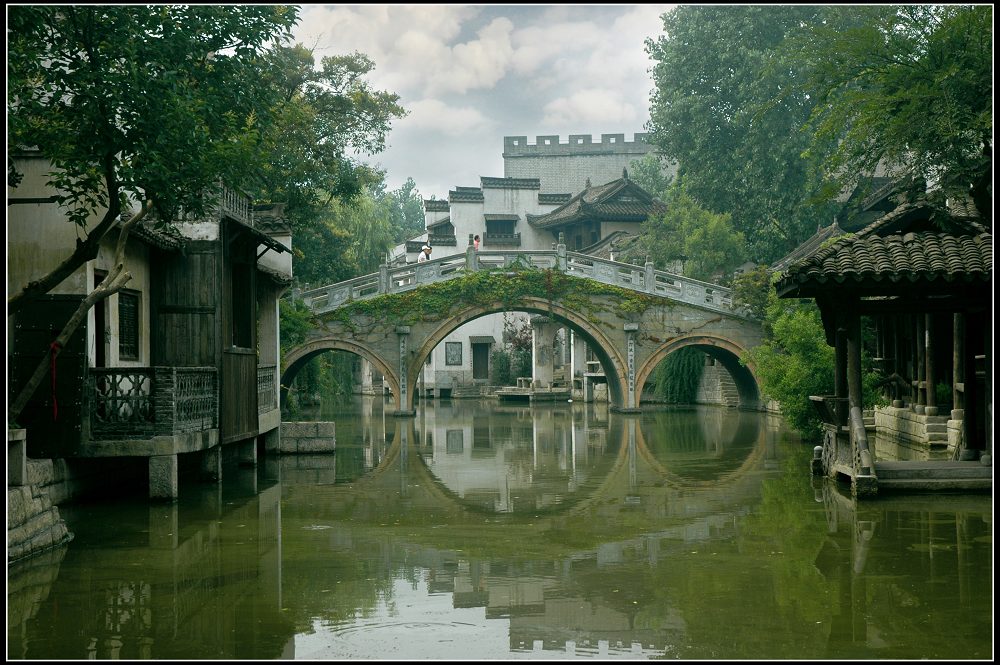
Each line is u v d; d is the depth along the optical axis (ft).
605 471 57.26
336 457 67.00
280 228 69.00
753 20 127.03
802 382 67.92
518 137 209.77
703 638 22.12
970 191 42.45
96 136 33.01
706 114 131.95
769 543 33.32
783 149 120.37
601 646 21.63
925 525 36.14
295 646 21.65
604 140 208.54
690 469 57.72
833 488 46.91
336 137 84.58
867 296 44.39
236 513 41.06
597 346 113.50
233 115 37.14
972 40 41.45
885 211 83.20
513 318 182.09
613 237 157.99
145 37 33.30
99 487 45.75
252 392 56.59
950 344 64.59
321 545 33.91
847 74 46.09
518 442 78.74
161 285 48.91
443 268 111.96
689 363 136.77
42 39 33.96
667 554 31.78
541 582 27.99
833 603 25.03
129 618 24.02
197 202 36.11
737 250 126.00
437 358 178.40
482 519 39.58
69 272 33.73
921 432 63.77
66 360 40.40
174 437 42.34
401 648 21.56
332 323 109.60
